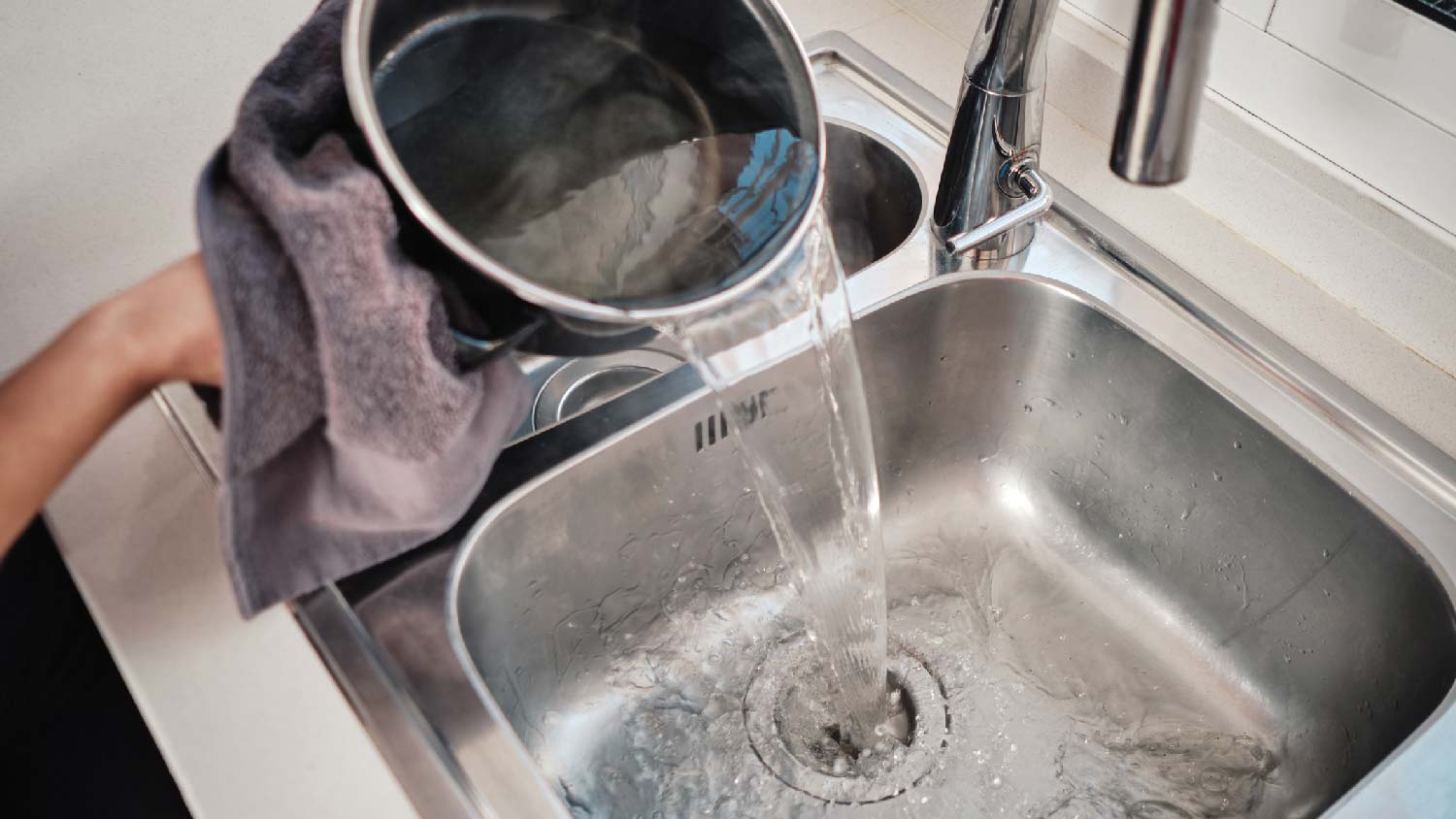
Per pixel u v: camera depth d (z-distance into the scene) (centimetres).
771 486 73
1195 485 85
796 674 88
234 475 54
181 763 63
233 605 70
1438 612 70
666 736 84
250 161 51
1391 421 77
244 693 66
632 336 57
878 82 101
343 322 51
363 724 65
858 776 82
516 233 56
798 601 92
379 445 55
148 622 69
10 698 114
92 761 114
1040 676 86
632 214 58
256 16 104
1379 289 82
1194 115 50
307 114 56
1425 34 72
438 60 57
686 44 62
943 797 81
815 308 64
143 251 90
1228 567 84
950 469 97
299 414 55
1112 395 88
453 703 66
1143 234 90
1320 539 78
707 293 56
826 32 106
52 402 53
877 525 77
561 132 59
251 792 62
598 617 86
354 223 51
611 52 61
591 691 86
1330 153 81
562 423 80
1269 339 82
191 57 101
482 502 76
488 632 77
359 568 68
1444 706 64
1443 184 75
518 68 59
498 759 64
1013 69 77
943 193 87
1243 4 81
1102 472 91
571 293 54
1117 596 90
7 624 114
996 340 91
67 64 99
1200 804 78
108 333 53
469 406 56
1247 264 88
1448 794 60
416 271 53
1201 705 83
